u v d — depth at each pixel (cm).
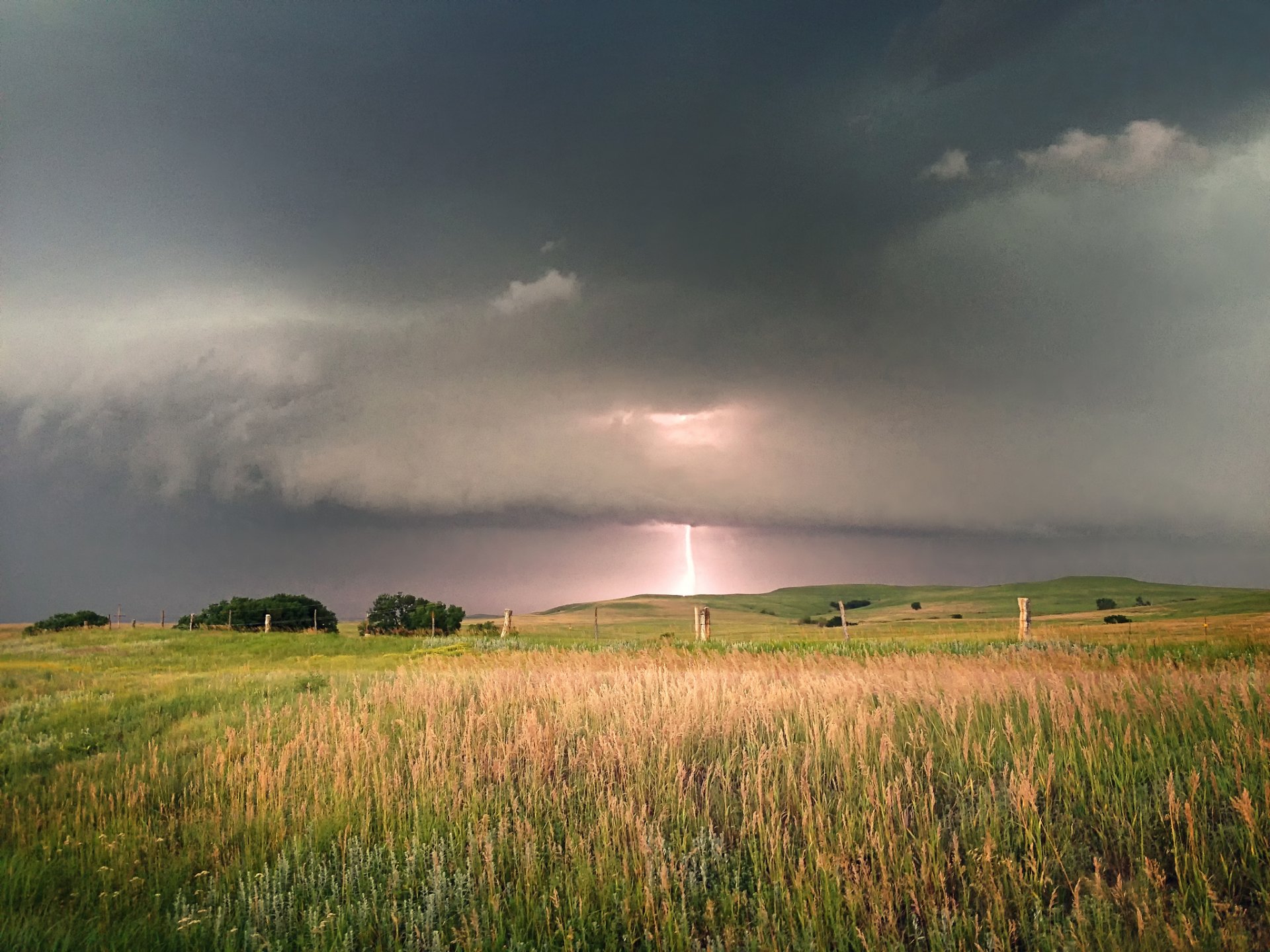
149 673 2775
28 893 688
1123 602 14788
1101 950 479
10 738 1427
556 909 610
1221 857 564
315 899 646
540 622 9244
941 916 546
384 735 1173
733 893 600
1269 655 1850
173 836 841
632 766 897
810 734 952
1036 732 862
